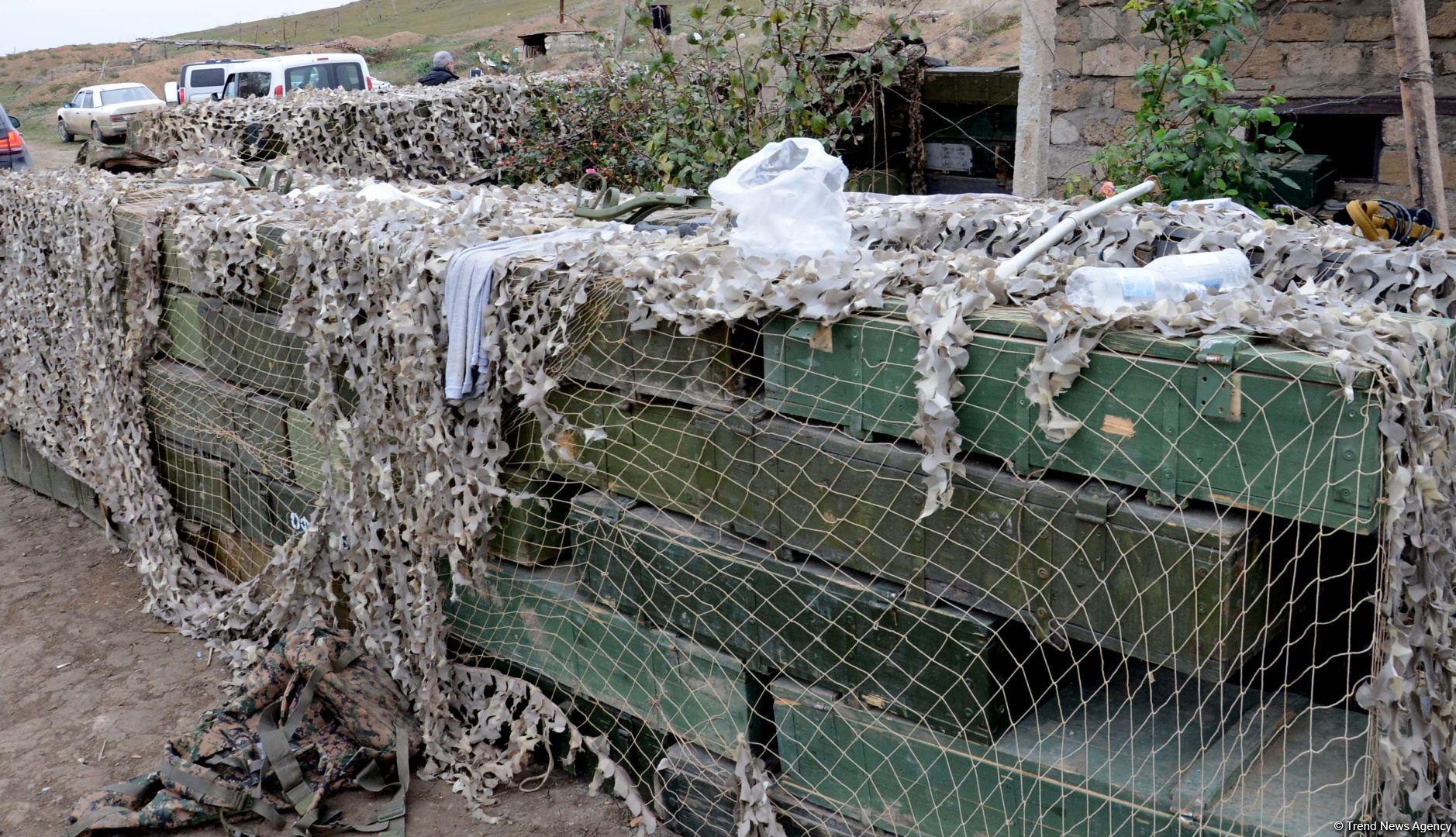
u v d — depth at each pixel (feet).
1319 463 7.79
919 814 10.53
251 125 32.17
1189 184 20.17
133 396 18.90
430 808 13.48
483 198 16.20
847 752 10.87
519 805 13.38
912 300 9.56
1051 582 9.16
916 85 30.40
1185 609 8.47
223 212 17.07
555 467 12.61
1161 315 8.50
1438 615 8.18
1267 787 9.05
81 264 19.52
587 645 12.80
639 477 11.91
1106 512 8.70
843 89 26.66
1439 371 8.11
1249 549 8.32
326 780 13.60
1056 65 24.91
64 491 23.41
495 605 13.69
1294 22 22.29
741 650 11.37
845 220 12.43
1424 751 8.36
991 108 29.84
